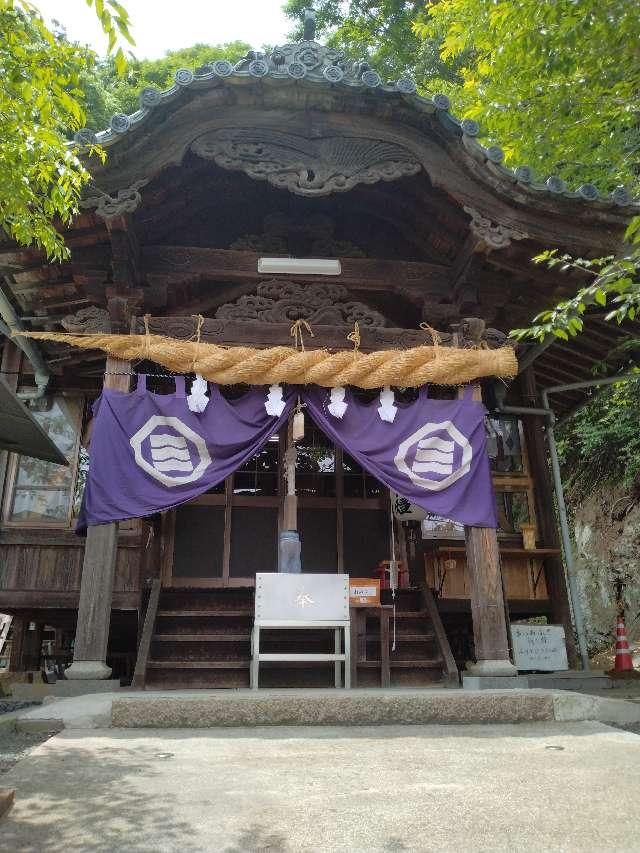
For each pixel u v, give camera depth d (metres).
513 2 7.26
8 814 2.45
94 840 2.18
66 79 4.54
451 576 8.91
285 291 7.14
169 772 3.13
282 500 8.74
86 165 6.14
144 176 6.32
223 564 8.45
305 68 6.41
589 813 2.48
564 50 7.09
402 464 6.59
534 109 9.20
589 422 15.19
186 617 6.92
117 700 4.58
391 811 2.50
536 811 2.50
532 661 8.28
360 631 6.69
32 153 4.60
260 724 4.62
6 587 8.38
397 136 6.81
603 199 6.75
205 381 6.60
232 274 7.11
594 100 8.75
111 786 2.85
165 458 6.34
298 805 2.57
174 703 4.59
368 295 7.88
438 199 7.12
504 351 6.86
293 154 6.68
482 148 6.59
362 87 6.51
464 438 6.74
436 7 10.14
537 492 9.48
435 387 7.72
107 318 6.76
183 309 7.75
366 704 4.72
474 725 4.68
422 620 7.31
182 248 7.09
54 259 6.29
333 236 8.00
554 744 3.89
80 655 5.70
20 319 7.82
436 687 6.47
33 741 4.26
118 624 9.11
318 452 9.08
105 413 6.34
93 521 6.04
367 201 7.83
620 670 7.78
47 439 6.20
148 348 6.48
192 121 6.50
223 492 8.70
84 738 4.07
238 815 2.45
